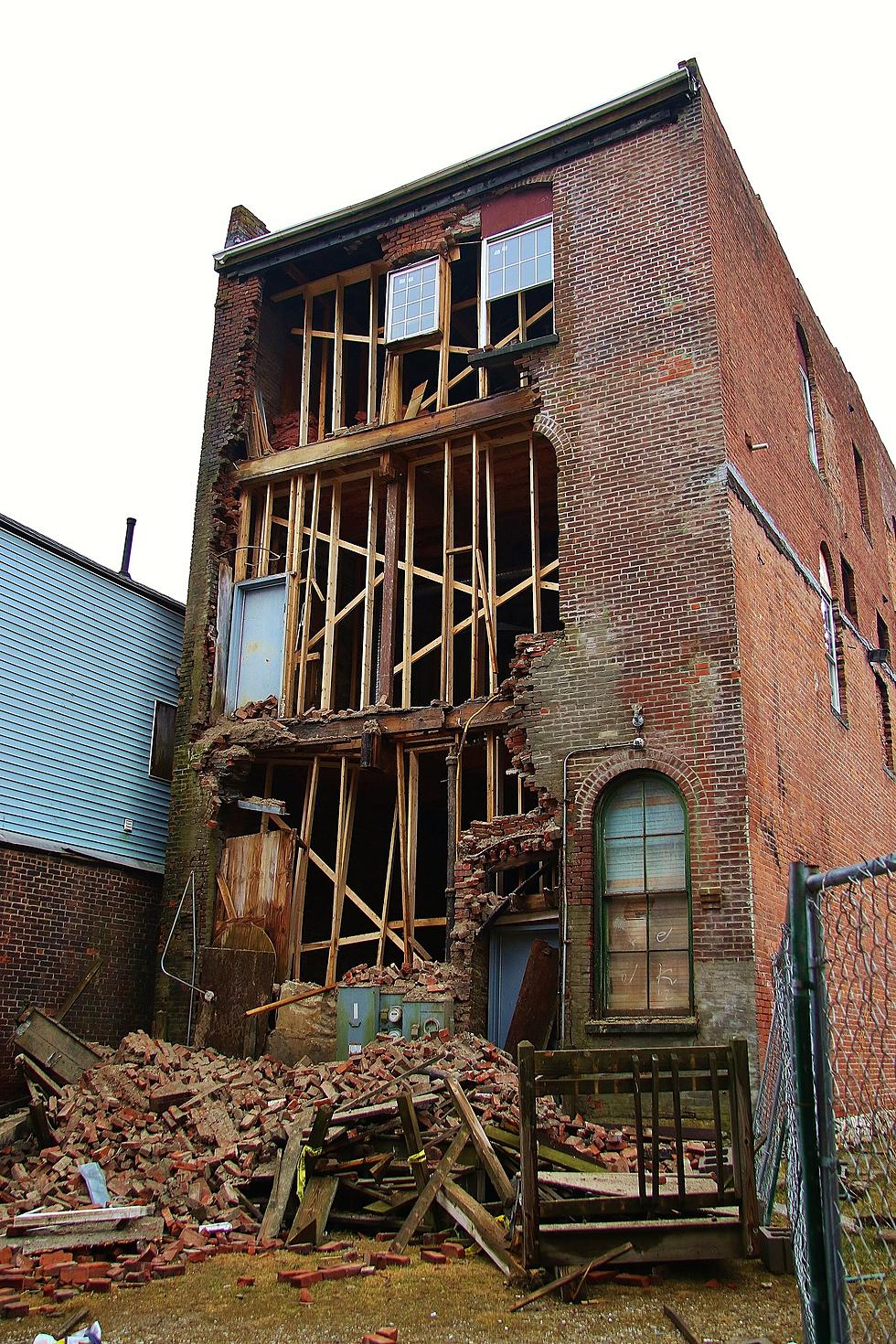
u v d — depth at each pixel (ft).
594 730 41.98
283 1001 44.04
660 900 39.47
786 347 56.18
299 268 60.13
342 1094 32.53
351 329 65.36
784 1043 21.53
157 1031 49.42
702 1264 22.02
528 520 62.54
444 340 52.95
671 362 44.52
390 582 51.49
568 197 49.62
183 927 50.72
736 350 46.24
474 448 50.08
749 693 40.65
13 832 47.80
